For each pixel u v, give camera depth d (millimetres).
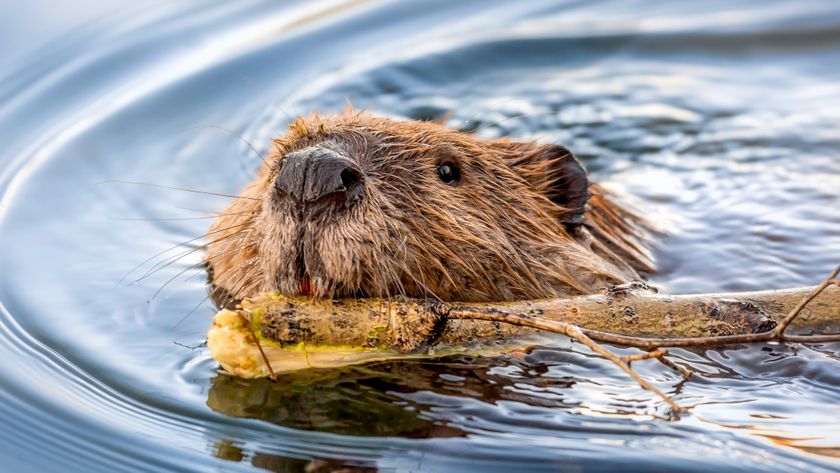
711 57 21734
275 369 9984
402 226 10305
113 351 11422
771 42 22094
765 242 14328
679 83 20844
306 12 22500
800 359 10484
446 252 10672
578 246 12484
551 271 11711
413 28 22484
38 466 9555
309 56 21047
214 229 13062
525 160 13125
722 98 20234
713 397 9836
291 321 9875
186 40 21125
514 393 9875
